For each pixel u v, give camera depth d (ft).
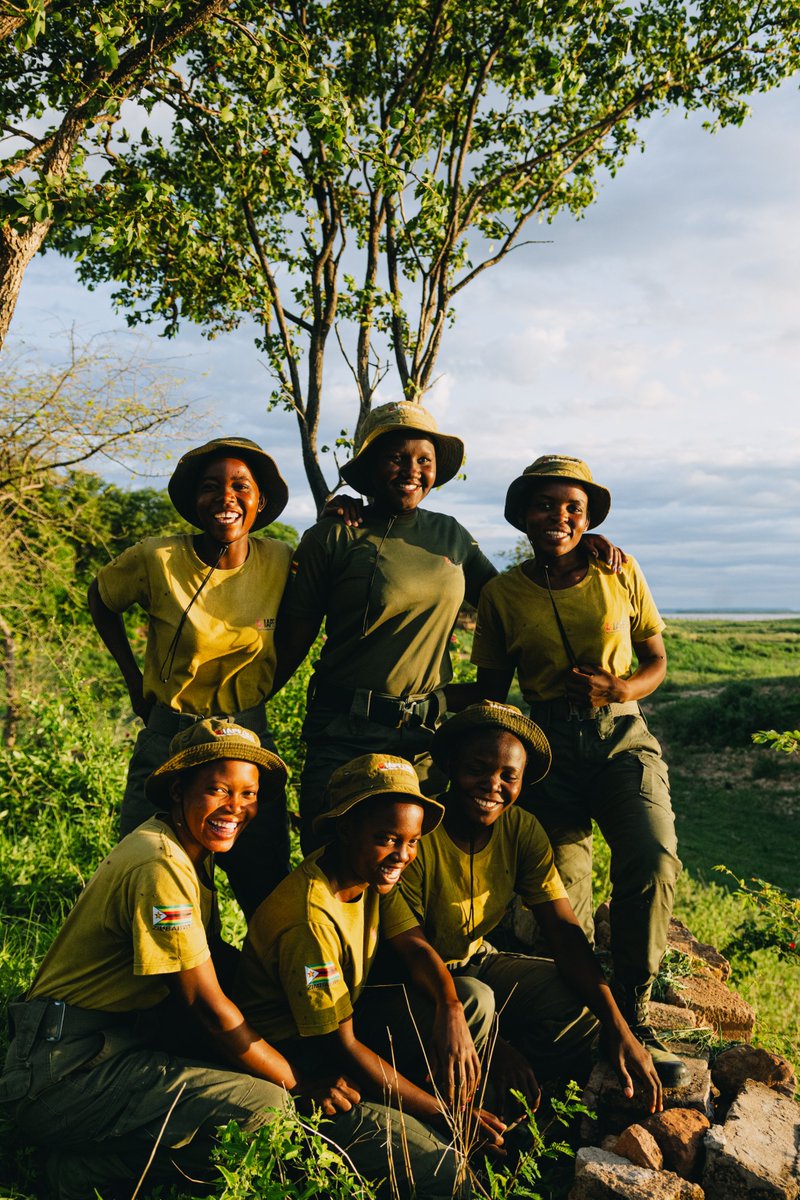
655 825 11.02
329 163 25.11
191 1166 8.92
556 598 12.07
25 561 39.73
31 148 18.71
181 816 9.66
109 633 12.39
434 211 25.73
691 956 14.28
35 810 19.35
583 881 12.57
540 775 11.40
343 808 9.45
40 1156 9.49
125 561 11.78
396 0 25.85
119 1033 9.21
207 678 11.45
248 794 9.68
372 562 11.70
